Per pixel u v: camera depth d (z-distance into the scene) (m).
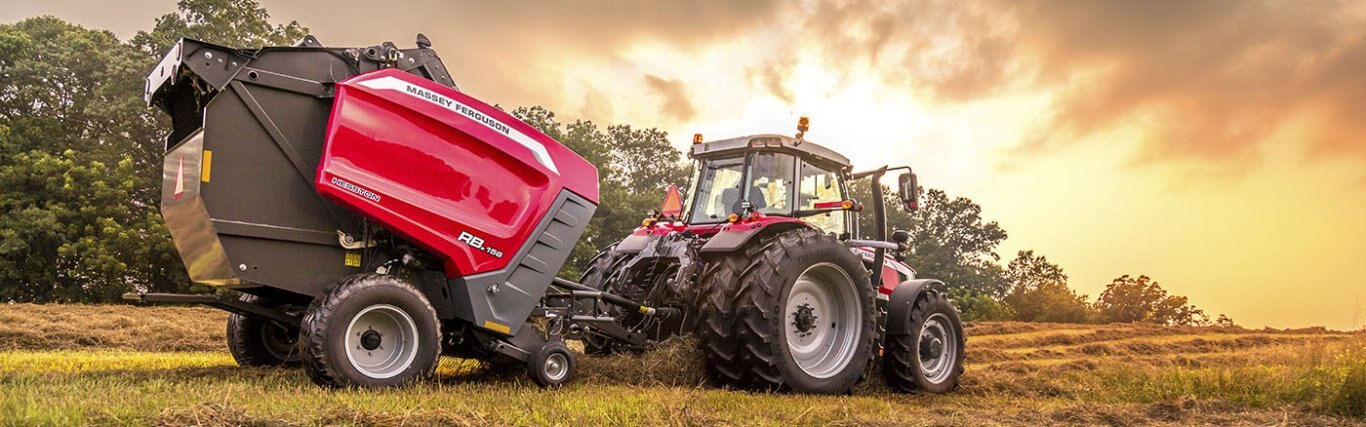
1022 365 10.77
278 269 4.69
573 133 34.12
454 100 5.11
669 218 7.27
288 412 3.42
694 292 6.02
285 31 28.30
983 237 48.03
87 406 3.31
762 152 6.82
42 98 25.59
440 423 3.51
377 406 3.79
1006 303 38.78
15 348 8.85
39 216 21.25
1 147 23.53
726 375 5.75
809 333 6.21
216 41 26.75
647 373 5.68
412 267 5.05
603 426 3.72
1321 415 5.04
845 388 6.15
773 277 5.75
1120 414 4.86
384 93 4.84
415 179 4.88
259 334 5.70
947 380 6.93
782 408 4.76
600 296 5.84
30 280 21.81
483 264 5.08
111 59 25.22
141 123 25.16
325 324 4.38
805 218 6.93
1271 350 14.59
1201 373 6.43
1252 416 4.93
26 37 25.67
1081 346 14.65
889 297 6.88
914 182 7.14
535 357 5.18
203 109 4.69
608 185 32.72
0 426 2.95
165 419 3.16
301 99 4.80
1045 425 4.46
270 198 4.67
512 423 3.66
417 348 4.71
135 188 23.25
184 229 4.75
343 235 4.88
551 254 5.42
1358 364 5.08
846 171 7.51
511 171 5.27
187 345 9.64
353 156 4.68
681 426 3.83
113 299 21.39
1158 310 39.53
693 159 7.32
